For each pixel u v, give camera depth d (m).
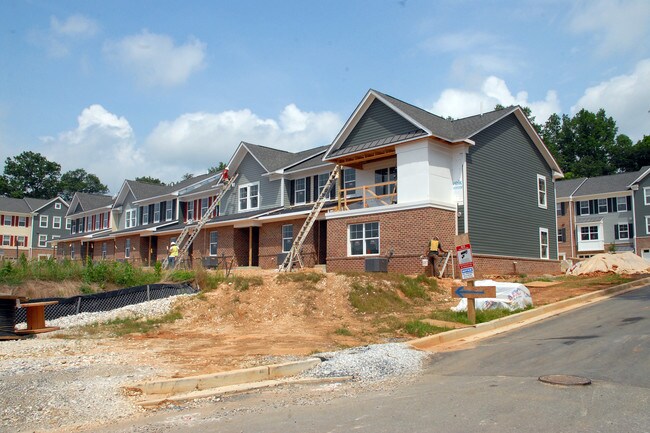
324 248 31.12
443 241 24.64
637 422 6.00
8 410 7.11
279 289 18.16
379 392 8.07
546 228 31.44
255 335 13.73
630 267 26.39
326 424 6.45
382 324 14.84
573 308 16.05
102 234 53.84
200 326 15.32
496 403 6.95
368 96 27.28
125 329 14.55
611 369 8.52
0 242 76.81
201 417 7.04
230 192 39.47
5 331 13.22
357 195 29.92
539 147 31.52
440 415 6.55
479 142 26.86
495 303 15.72
